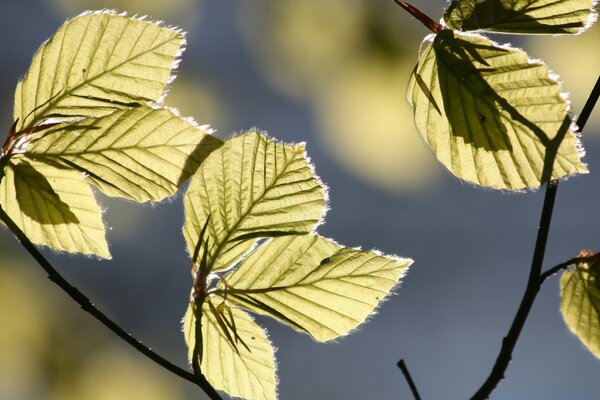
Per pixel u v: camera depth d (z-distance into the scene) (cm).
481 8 84
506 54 84
